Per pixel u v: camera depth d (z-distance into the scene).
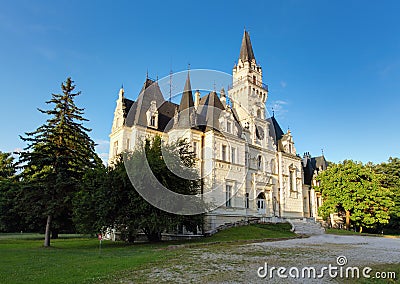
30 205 23.42
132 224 20.28
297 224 37.38
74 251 17.62
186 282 8.86
